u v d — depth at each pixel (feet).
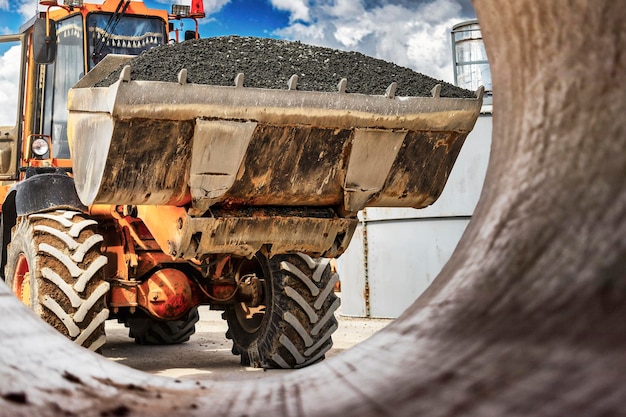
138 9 22.21
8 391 2.86
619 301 2.35
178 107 11.75
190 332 23.86
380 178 13.15
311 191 13.12
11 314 3.56
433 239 29.68
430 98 13.02
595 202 2.74
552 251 2.75
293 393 3.23
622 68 2.93
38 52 18.81
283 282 17.30
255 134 12.38
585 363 2.17
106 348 23.03
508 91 3.60
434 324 3.04
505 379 2.33
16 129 23.53
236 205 13.24
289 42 15.03
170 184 12.37
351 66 13.99
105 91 11.90
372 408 2.66
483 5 3.54
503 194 3.30
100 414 2.99
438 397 2.48
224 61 13.21
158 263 18.11
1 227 21.80
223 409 3.13
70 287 16.11
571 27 3.10
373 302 31.55
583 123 3.01
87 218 17.60
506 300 2.77
